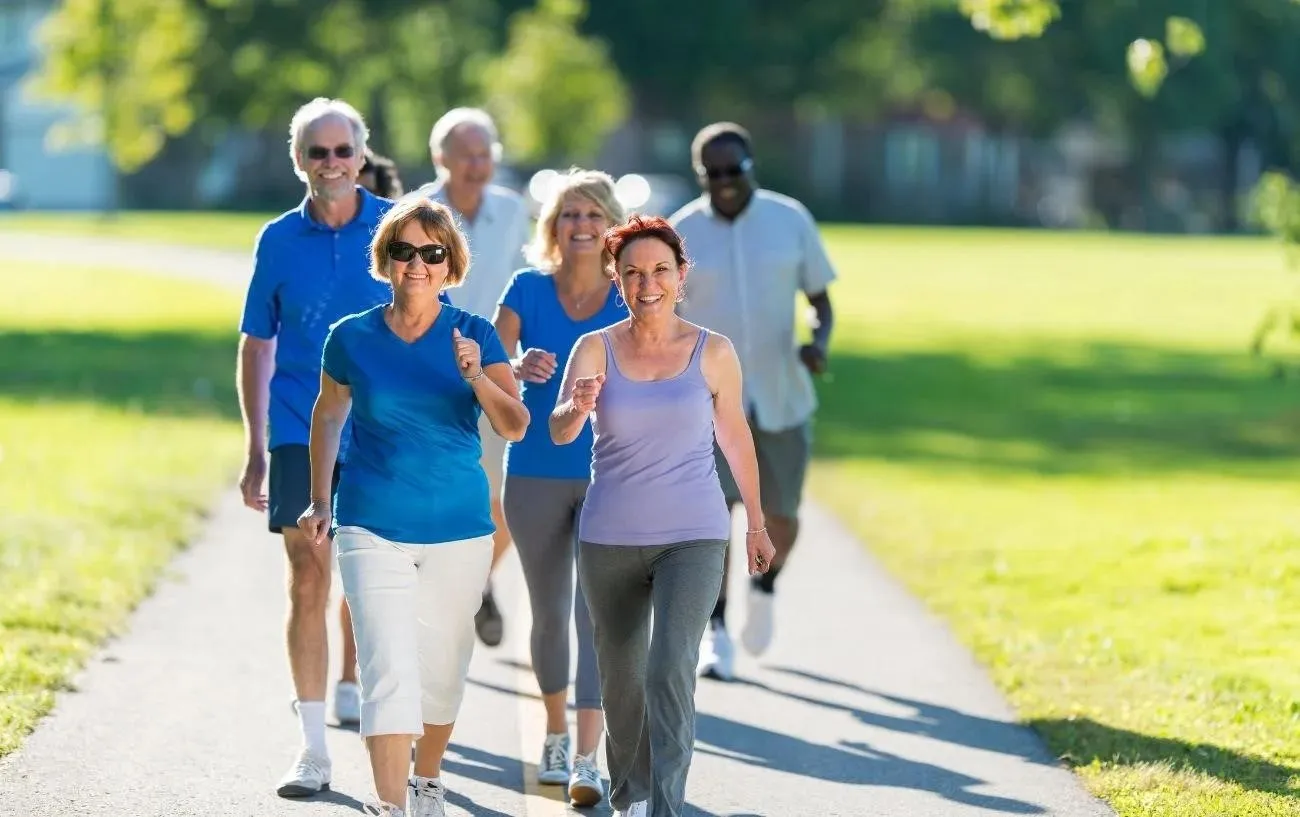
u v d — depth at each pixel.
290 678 22.22
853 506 37.97
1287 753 19.34
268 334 18.97
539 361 17.91
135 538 31.22
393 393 15.45
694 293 23.91
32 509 33.62
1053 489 40.91
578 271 18.81
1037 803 17.73
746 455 16.44
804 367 24.11
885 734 20.38
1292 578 29.89
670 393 15.89
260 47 153.88
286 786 17.45
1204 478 43.09
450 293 23.03
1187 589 29.09
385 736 15.09
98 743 19.14
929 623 26.48
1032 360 75.00
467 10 171.00
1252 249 169.25
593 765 17.69
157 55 142.75
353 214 18.94
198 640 24.19
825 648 24.83
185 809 17.00
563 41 169.50
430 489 15.52
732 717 21.16
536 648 18.42
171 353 68.31
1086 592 28.81
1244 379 68.38
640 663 16.47
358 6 159.62
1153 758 19.11
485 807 17.44
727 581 23.44
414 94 162.88
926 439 50.50
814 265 24.11
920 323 93.06
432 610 15.78
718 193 23.62
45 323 79.62
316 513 16.16
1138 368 72.31
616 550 15.93
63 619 24.50
